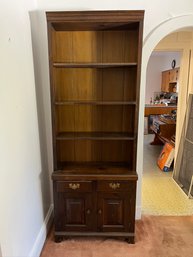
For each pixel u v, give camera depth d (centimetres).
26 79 170
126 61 206
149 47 204
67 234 205
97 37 203
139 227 228
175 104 662
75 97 215
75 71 209
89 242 206
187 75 325
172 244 204
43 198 213
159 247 200
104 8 201
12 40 144
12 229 139
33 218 182
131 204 198
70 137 196
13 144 143
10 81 140
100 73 209
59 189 196
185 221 238
